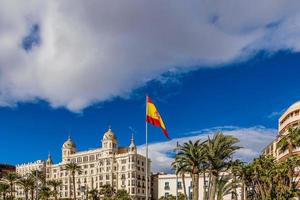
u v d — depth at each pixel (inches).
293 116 4328.3
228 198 6028.5
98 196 7770.7
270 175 3088.1
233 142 2701.8
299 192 2842.0
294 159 2883.9
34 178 7126.0
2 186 7470.5
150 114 1759.4
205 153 2738.7
